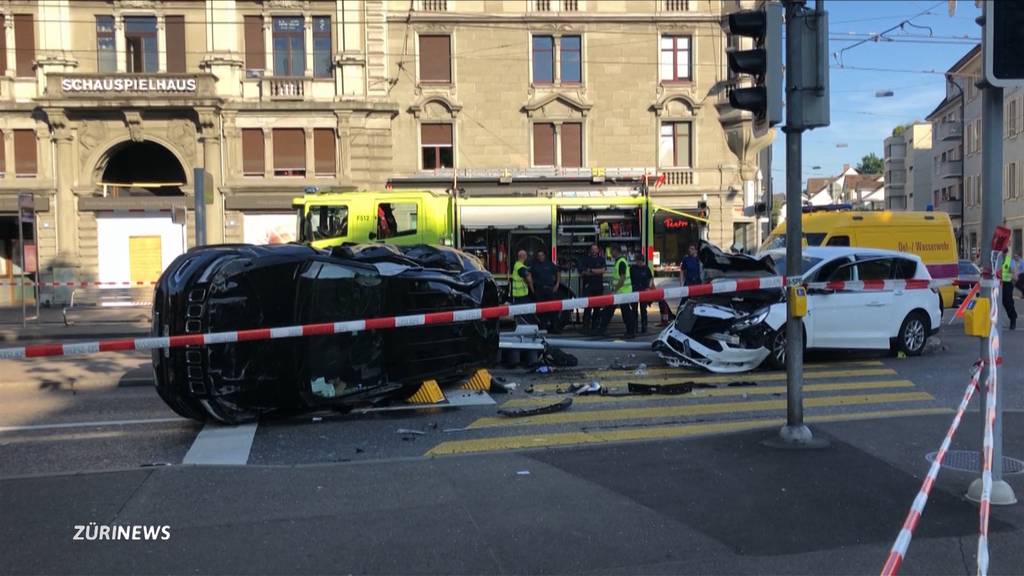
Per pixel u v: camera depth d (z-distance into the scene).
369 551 4.45
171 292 7.34
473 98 30.36
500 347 11.06
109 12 29.09
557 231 18.25
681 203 30.83
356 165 29.73
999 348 4.98
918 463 5.99
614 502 5.21
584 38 30.55
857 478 5.64
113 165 30.61
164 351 7.30
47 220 28.77
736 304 11.30
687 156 31.19
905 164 84.31
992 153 4.94
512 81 30.45
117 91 28.33
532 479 5.71
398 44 30.03
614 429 7.54
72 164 28.77
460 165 30.41
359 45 29.72
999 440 5.14
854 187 109.75
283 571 4.20
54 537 4.65
